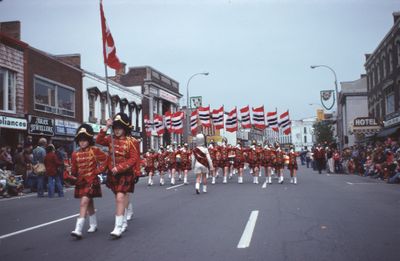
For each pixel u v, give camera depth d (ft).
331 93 123.65
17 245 21.31
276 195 42.01
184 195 44.09
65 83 91.20
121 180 22.80
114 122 23.57
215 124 112.47
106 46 28.45
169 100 162.30
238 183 60.64
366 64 134.72
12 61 71.97
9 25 81.51
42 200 44.91
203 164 45.37
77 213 32.71
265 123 105.19
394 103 100.01
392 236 21.71
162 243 20.75
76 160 22.95
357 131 109.40
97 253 19.03
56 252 19.45
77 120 95.91
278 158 58.18
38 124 77.51
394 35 97.55
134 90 139.23
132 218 28.81
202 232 23.27
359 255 17.90
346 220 26.58
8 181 49.67
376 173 70.95
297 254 18.13
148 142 142.72
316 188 50.34
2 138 69.26
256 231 23.27
